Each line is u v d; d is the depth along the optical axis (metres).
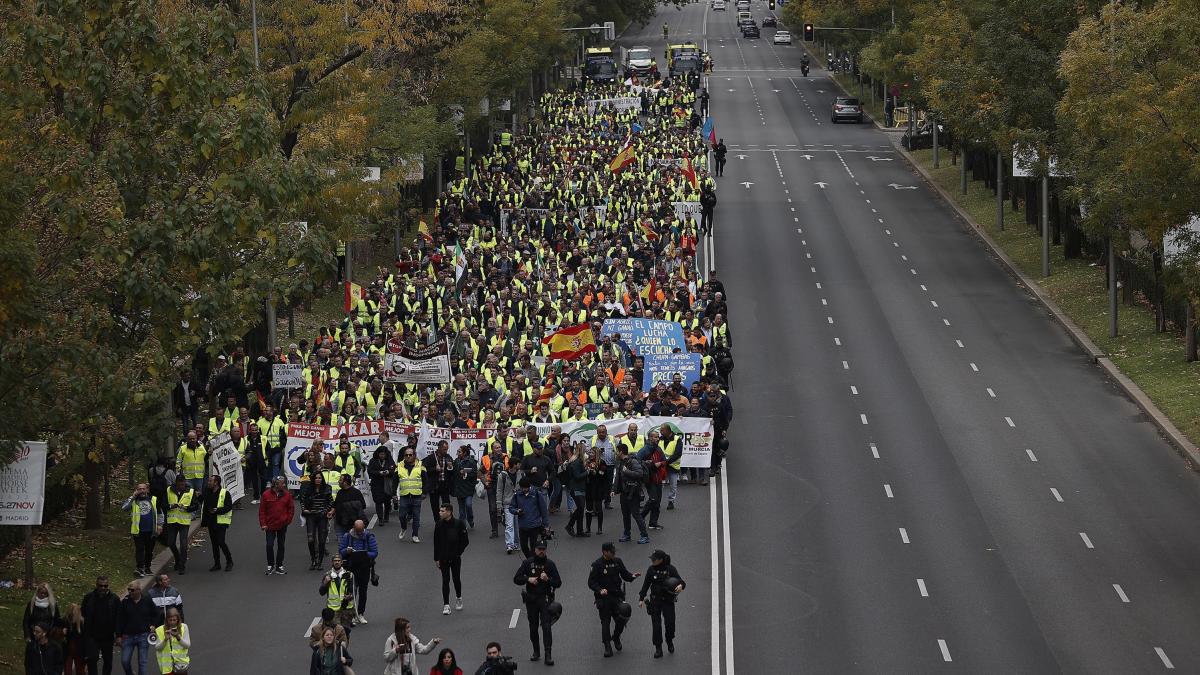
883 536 46.50
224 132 41.25
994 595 41.50
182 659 34.16
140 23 39.53
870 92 174.25
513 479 46.41
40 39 38.84
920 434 57.50
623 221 90.81
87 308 38.28
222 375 54.31
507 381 56.75
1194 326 64.56
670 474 49.16
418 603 40.84
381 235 94.81
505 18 112.62
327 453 48.41
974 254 92.19
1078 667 36.50
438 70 96.38
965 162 111.69
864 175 122.88
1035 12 79.50
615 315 66.00
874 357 69.12
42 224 38.78
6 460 37.97
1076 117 62.72
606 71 182.00
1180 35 51.19
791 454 55.28
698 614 40.22
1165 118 51.19
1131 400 61.84
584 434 50.44
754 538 46.44
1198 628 39.00
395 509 49.88
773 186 116.81
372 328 65.94
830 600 41.22
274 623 39.56
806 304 79.56
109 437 41.28
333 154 67.81
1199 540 45.84
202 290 41.06
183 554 43.84
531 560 36.44
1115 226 66.94
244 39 66.06
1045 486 51.28
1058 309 76.88
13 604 39.41
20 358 37.56
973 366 67.50
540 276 73.56
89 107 39.75
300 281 45.56
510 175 107.00
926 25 112.19
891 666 36.56
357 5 80.00
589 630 39.06
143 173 40.84
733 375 66.44
